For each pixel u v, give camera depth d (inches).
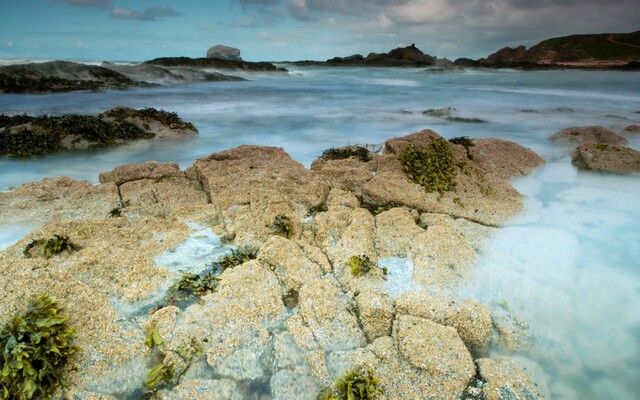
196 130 962.7
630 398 288.5
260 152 657.0
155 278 366.0
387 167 603.8
